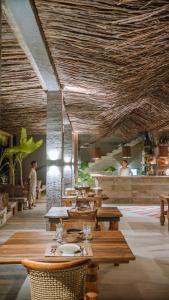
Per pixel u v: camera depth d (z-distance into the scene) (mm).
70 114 9594
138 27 3256
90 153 17578
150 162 14992
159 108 7512
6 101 7594
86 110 8633
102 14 3133
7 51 4578
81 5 3066
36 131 12547
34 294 2301
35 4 3195
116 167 17219
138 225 8031
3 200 8758
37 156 15664
